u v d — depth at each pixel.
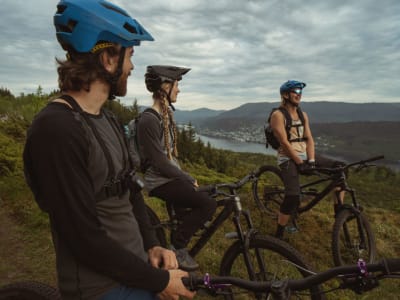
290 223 5.99
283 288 1.52
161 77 3.44
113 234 1.51
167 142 3.46
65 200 1.24
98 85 1.48
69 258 1.45
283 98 5.41
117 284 1.46
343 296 4.61
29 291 2.07
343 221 4.84
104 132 1.48
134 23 1.56
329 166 5.34
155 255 1.88
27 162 1.32
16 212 5.90
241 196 7.42
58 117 1.27
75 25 1.39
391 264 1.37
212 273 4.64
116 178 1.48
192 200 3.33
